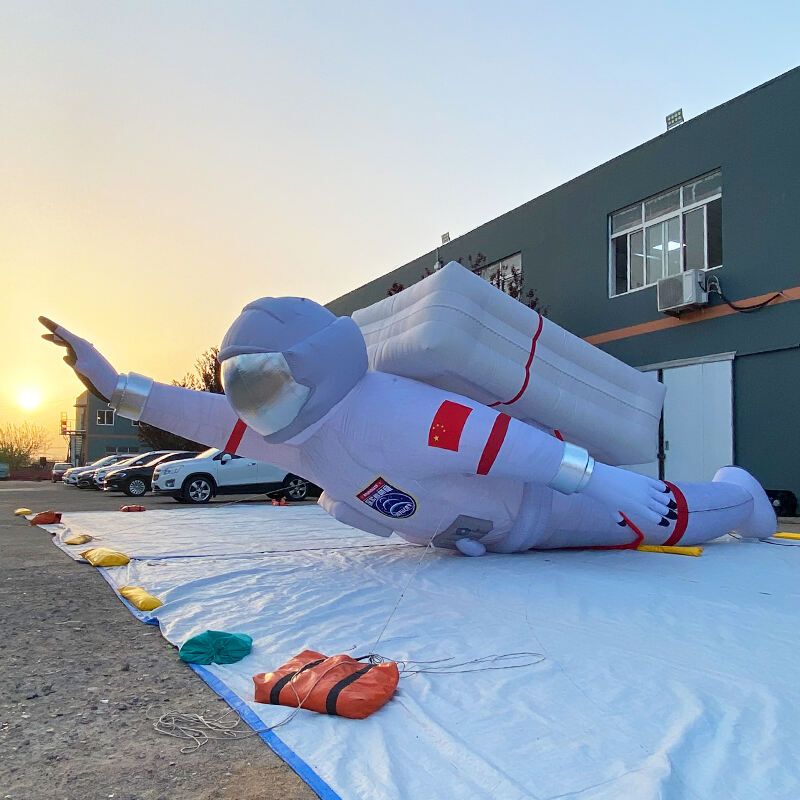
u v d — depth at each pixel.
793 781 2.18
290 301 5.30
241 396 5.12
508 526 6.39
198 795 2.16
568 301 16.36
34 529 10.37
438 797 2.09
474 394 6.20
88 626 4.32
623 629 3.99
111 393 5.95
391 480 5.68
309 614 4.39
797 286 11.64
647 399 7.02
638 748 2.42
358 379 5.56
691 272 12.88
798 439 11.59
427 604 4.65
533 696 2.92
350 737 2.53
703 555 6.80
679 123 14.23
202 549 7.59
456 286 5.75
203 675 3.28
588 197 15.93
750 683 3.06
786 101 11.90
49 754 2.46
